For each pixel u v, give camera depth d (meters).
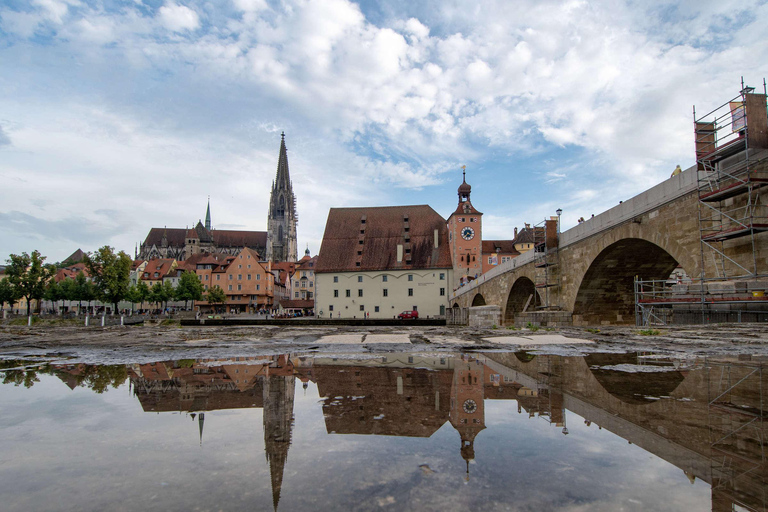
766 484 2.16
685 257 15.61
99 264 70.25
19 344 13.23
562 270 26.06
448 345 10.88
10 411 3.91
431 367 6.79
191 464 2.53
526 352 9.05
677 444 2.83
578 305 24.45
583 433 3.10
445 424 3.37
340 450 2.76
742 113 13.27
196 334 17.91
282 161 167.38
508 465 2.46
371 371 6.39
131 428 3.31
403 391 4.79
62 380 5.77
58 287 84.88
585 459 2.55
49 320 56.56
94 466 2.49
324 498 2.00
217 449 2.80
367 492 2.06
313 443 2.90
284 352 9.66
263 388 5.03
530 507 1.85
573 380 5.39
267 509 1.88
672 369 6.27
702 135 15.08
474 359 7.85
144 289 98.19
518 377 5.67
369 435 3.10
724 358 7.59
